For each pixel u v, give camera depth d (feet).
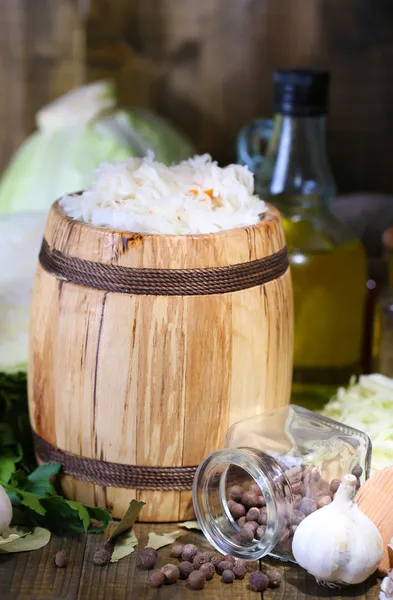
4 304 3.12
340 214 3.71
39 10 4.11
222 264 2.47
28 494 2.55
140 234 2.45
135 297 2.46
